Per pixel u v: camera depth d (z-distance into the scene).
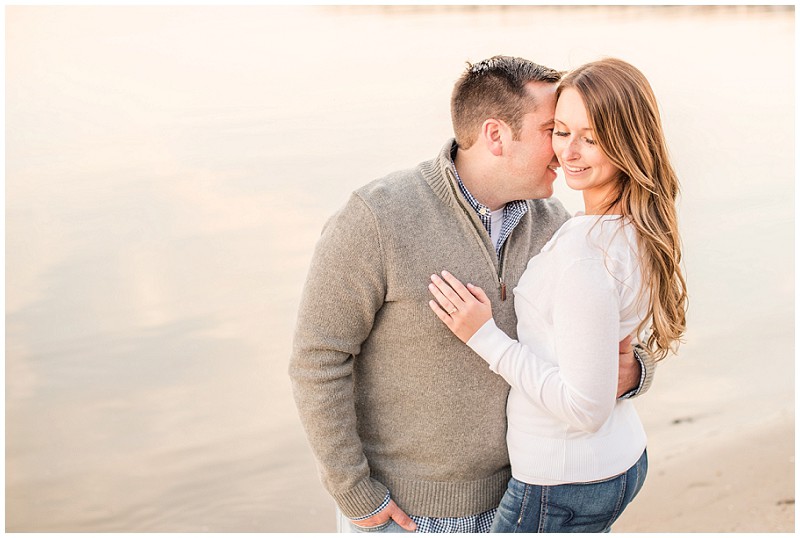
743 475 3.94
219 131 8.11
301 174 7.34
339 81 9.23
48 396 5.05
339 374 1.82
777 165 7.75
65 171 7.45
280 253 6.43
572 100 1.70
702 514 3.58
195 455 4.57
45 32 10.12
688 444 4.31
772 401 4.80
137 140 7.86
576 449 1.75
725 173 7.64
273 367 5.36
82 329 5.66
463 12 11.95
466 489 1.89
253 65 9.67
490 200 1.87
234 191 7.19
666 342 1.73
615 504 1.79
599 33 11.15
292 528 3.97
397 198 1.79
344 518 2.06
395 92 8.94
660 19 12.20
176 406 4.98
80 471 4.46
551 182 1.86
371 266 1.76
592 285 1.62
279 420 4.89
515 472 1.82
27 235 6.64
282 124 8.19
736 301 5.95
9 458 4.56
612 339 1.62
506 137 1.79
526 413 1.80
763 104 8.98
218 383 5.20
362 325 1.82
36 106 8.41
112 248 6.52
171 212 6.91
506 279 1.85
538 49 10.29
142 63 9.46
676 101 8.98
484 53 10.03
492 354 1.73
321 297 1.79
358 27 11.27
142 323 5.72
